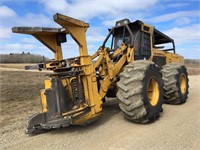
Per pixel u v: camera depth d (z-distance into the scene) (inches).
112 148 148.0
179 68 271.1
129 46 231.5
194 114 223.9
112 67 211.5
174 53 338.3
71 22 164.9
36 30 176.6
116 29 259.3
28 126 178.9
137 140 159.8
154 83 204.1
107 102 292.2
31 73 675.4
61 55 198.5
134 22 243.8
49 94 174.9
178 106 265.3
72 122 162.9
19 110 256.2
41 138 169.5
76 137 168.9
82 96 178.7
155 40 321.1
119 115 225.3
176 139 158.9
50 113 175.2
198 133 169.2
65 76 174.9
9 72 681.0
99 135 171.8
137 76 185.9
